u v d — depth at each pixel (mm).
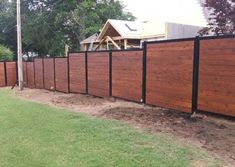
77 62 14867
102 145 6250
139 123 8016
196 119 8078
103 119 8711
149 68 10102
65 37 38875
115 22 23875
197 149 5809
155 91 9891
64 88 16359
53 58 17375
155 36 19250
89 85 13977
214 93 7816
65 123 8328
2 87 22625
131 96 11250
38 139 6887
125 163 5234
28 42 40156
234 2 11133
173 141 6344
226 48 7449
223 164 5066
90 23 35750
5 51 30078
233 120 7535
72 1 36281
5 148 6316
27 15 39781
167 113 9016
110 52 12273
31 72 20750
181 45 8711
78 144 6387
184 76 8680
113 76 12227
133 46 23016
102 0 37250
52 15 37938
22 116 9656
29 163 5418
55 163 5375
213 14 11703
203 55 8039
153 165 5090
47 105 12102
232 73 7344
